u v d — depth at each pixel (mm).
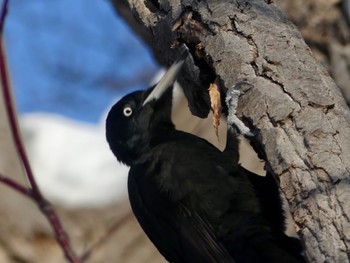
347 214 8336
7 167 16609
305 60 9586
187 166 11305
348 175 8594
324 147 8852
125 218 14008
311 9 16422
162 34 10820
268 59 9648
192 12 10367
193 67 10547
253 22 9938
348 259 8117
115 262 17641
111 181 19219
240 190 11016
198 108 11398
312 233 8461
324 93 9258
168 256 11555
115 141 12828
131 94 12828
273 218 10875
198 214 11086
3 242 16594
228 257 10820
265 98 9438
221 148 15695
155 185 11422
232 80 9766
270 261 10586
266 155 9227
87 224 18125
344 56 16250
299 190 8781
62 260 16703
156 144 12477
